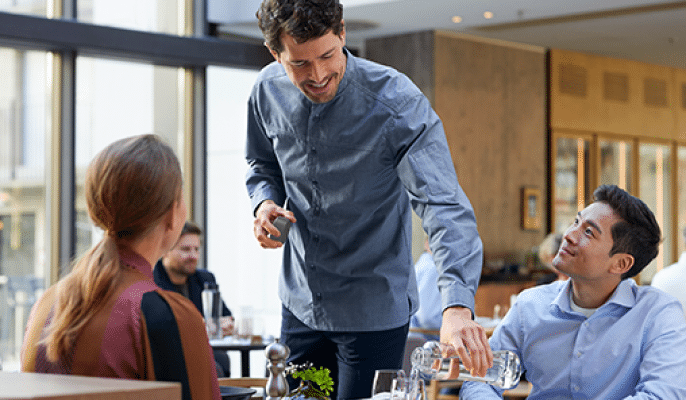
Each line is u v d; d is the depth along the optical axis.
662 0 6.51
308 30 1.73
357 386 2.24
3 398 0.79
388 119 2.02
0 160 5.63
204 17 6.61
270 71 2.19
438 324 4.66
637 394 1.90
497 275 7.43
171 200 1.27
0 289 5.60
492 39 7.94
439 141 2.03
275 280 6.33
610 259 1.98
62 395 0.81
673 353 1.95
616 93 9.09
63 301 1.21
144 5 6.29
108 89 6.08
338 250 2.19
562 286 2.17
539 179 8.38
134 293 1.21
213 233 6.54
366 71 2.05
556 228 8.49
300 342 2.32
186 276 4.66
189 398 1.19
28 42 5.59
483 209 7.88
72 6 5.88
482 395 2.03
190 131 6.52
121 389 0.85
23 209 5.70
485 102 7.89
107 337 1.17
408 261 2.28
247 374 4.52
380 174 2.10
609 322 2.04
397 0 6.43
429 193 1.94
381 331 2.23
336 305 2.22
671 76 9.71
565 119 8.57
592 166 8.87
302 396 1.75
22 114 5.73
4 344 5.62
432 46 7.46
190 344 1.21
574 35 7.83
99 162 1.25
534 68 8.35
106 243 1.24
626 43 8.23
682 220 9.88
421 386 1.70
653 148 9.53
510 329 2.16
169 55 6.18
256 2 6.45
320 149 2.10
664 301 2.03
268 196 2.26
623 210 1.97
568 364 2.08
